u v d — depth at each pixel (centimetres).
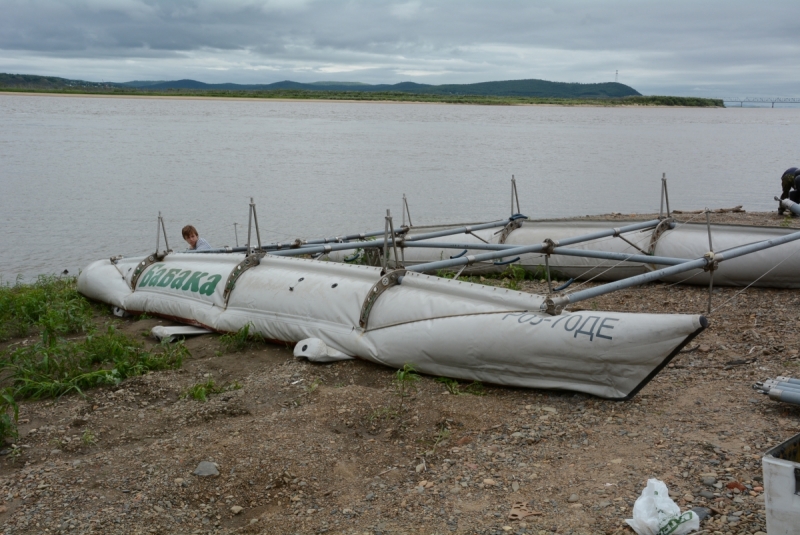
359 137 6178
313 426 657
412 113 12075
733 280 1120
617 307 1063
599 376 683
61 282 1447
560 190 3073
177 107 12438
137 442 661
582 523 476
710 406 653
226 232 2172
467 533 478
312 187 3112
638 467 544
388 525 498
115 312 1169
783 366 749
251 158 4322
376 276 888
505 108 16862
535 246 961
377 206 2631
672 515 453
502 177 3497
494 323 741
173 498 547
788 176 1734
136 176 3453
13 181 3241
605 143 6000
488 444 613
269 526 508
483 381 754
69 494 554
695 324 625
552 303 722
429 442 629
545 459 577
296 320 909
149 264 1178
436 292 829
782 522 395
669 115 14838
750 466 529
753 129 9306
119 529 509
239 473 575
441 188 3094
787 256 1063
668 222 1212
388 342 812
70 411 740
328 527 502
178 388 793
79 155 4394
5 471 612
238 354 921
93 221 2333
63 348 871
